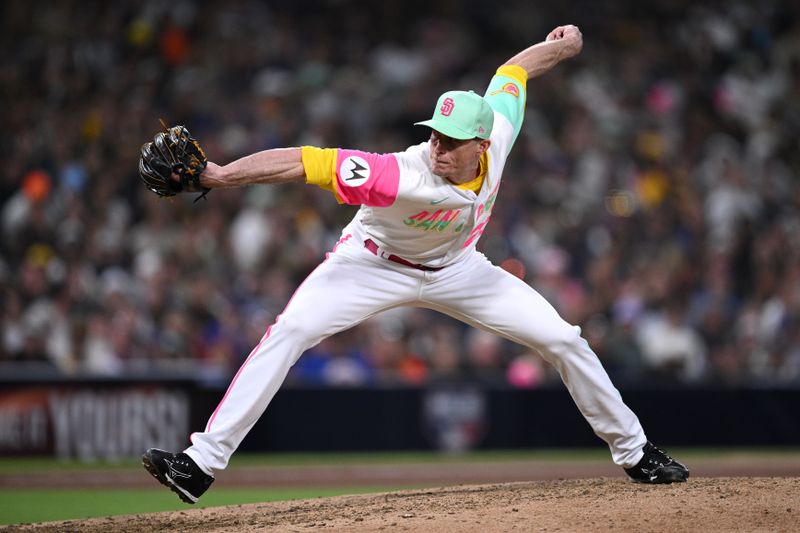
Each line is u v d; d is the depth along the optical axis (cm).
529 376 4712
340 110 5997
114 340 4525
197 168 1916
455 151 1938
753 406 4747
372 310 2153
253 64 6281
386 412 4538
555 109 6212
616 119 6203
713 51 6750
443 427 4556
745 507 2038
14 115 5681
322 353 4719
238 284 4894
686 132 6284
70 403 4300
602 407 2227
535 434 4619
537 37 6888
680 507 2041
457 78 6419
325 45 6456
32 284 4703
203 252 4994
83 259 4900
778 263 5394
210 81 6097
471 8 6862
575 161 5903
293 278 4959
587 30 6838
